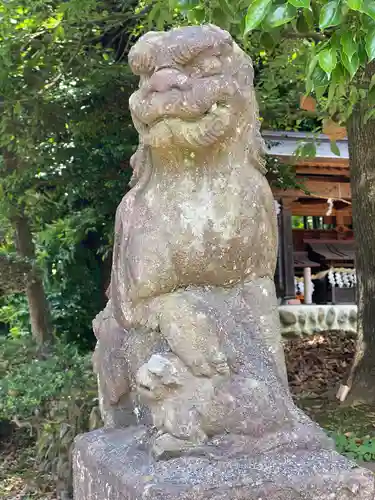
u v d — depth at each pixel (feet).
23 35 13.24
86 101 15.62
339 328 24.66
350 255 26.66
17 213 15.60
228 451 4.46
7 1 13.10
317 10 8.46
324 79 7.51
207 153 4.98
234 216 4.93
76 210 21.12
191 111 4.67
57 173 16.96
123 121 16.47
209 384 4.63
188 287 5.02
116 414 5.73
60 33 13.12
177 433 4.48
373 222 14.61
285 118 17.85
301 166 23.07
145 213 5.07
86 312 21.45
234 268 5.02
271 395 4.70
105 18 13.53
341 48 6.64
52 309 21.15
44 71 14.05
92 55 15.11
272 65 15.23
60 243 21.07
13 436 14.97
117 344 5.54
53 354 14.10
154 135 4.85
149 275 4.90
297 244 27.96
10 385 12.04
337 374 18.49
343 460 4.50
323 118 15.64
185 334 4.71
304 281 25.53
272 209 5.25
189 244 4.88
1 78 13.24
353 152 14.74
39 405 11.80
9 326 24.26
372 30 6.13
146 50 4.78
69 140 17.13
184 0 8.47
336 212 28.12
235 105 4.88
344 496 4.20
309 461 4.43
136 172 5.35
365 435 11.79
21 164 15.76
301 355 20.71
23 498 11.43
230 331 4.96
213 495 4.01
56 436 11.18
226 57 4.88
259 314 5.13
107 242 21.08
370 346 14.73
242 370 4.83
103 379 5.72
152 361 4.68
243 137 5.09
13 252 17.99
